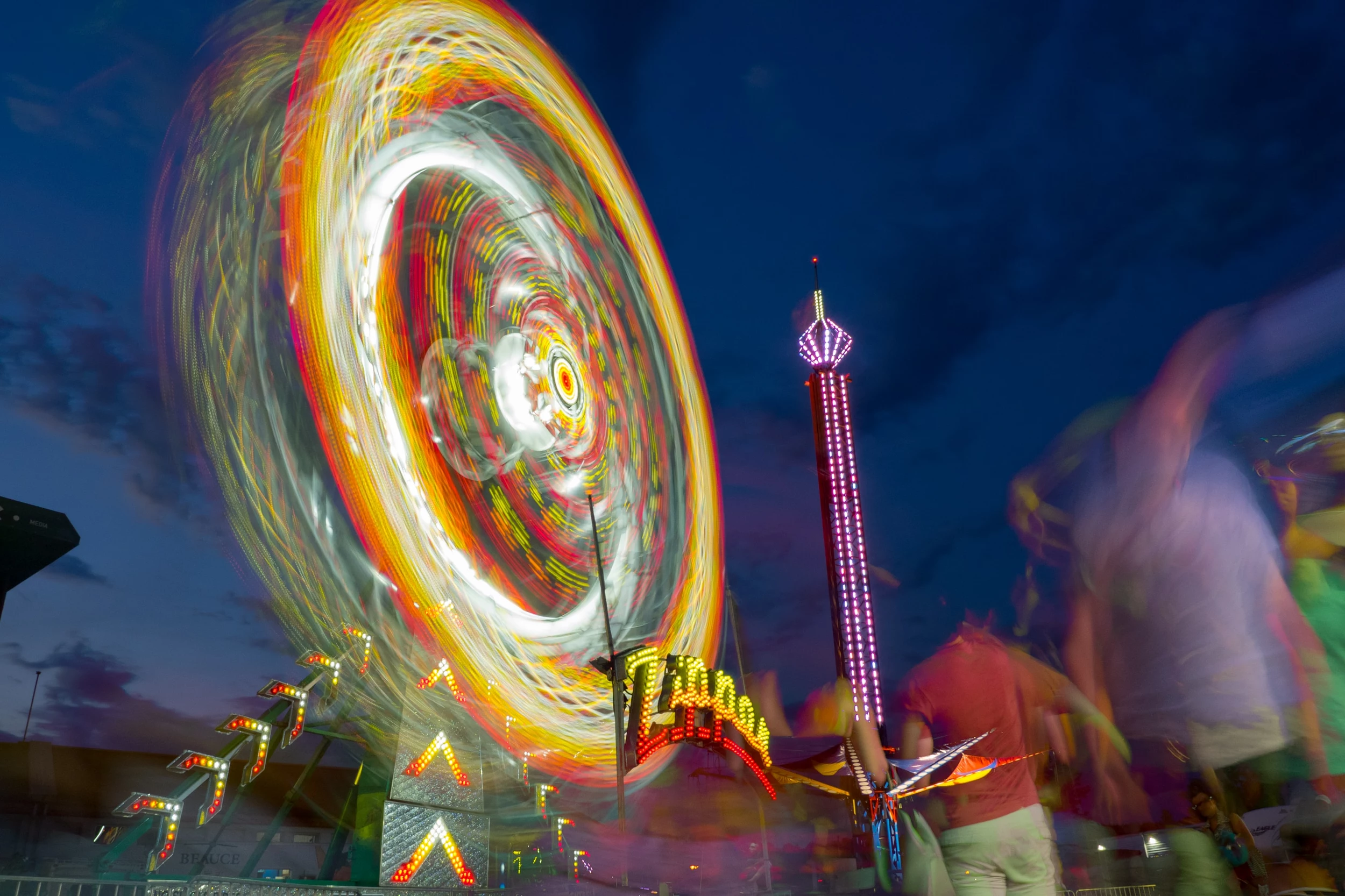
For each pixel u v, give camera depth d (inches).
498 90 764.0
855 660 1178.0
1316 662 164.2
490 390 626.8
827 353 1427.2
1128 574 174.6
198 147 469.4
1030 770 148.0
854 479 1331.2
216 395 433.1
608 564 768.3
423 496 505.0
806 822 667.4
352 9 573.3
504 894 358.9
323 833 575.2
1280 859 175.3
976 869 144.2
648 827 650.8
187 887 236.2
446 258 623.8
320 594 416.2
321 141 523.2
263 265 470.6
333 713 333.7
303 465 448.5
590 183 919.7
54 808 631.8
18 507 632.4
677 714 469.7
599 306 876.0
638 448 910.4
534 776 452.4
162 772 732.0
